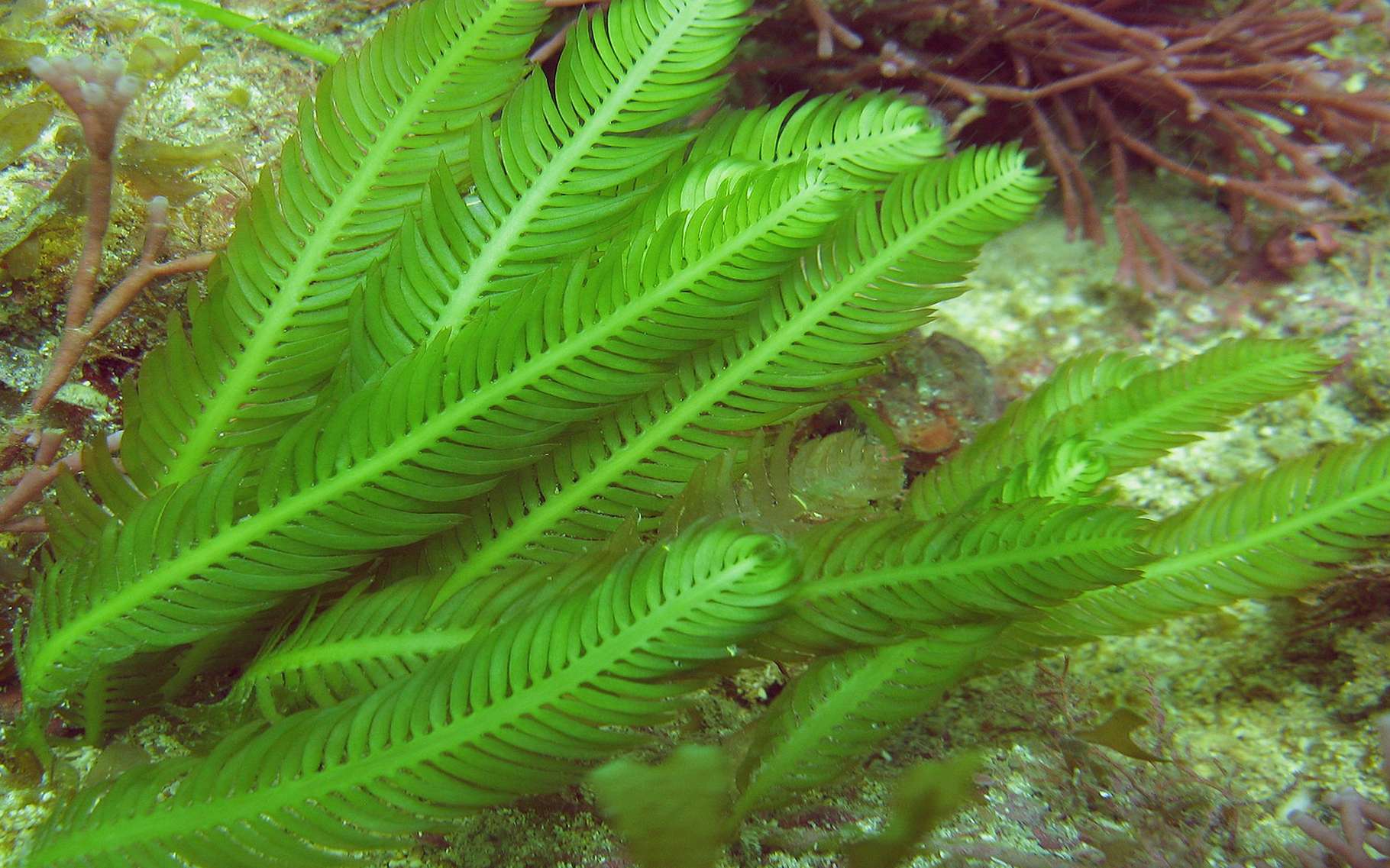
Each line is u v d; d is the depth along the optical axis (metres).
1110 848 0.16
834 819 0.16
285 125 0.19
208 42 0.20
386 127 0.16
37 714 0.15
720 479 0.15
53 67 0.14
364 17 0.21
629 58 0.16
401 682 0.14
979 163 0.16
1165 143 0.27
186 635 0.15
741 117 0.17
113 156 0.15
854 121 0.17
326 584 0.16
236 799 0.14
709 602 0.14
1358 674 0.19
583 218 0.16
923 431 0.20
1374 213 0.25
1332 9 0.26
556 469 0.16
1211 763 0.18
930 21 0.23
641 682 0.14
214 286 0.15
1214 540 0.16
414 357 0.15
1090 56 0.24
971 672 0.16
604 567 0.15
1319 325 0.23
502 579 0.15
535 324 0.15
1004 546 0.15
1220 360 0.17
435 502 0.15
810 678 0.15
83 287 0.16
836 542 0.15
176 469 0.15
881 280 0.16
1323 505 0.16
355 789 0.14
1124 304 0.24
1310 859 0.17
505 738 0.14
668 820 0.13
